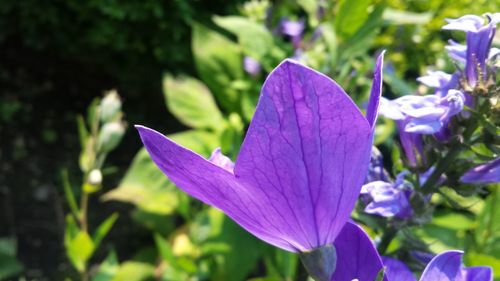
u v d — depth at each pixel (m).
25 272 0.54
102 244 0.57
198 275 0.37
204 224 0.37
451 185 0.15
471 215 0.31
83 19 0.67
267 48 0.35
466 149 0.14
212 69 0.42
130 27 0.67
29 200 0.60
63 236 0.57
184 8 0.64
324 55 0.32
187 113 0.40
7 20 0.71
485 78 0.14
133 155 0.67
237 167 0.10
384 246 0.16
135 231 0.58
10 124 0.69
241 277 0.36
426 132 0.12
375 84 0.10
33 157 0.65
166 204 0.41
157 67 0.71
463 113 0.14
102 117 0.30
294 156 0.10
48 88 0.74
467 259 0.21
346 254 0.12
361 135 0.09
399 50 0.39
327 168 0.10
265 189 0.10
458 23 0.14
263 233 0.11
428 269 0.11
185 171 0.10
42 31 0.71
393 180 0.16
